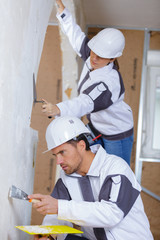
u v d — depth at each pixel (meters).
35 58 1.94
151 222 4.72
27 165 1.99
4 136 1.32
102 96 2.22
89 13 4.35
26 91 1.74
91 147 1.95
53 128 1.80
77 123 1.85
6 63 1.27
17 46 1.45
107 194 1.74
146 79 4.73
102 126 2.54
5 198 1.43
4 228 1.48
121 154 2.62
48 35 4.91
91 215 1.63
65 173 1.95
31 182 2.20
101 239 1.87
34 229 1.56
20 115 1.63
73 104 2.09
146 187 4.77
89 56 2.63
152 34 4.68
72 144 1.80
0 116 1.23
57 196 1.98
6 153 1.38
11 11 1.30
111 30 2.34
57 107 2.04
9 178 1.49
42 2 2.00
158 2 3.94
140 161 4.78
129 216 1.80
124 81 4.72
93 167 1.83
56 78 4.99
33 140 2.14
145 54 4.69
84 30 4.49
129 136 2.60
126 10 4.21
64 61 3.94
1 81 1.21
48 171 5.14
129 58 4.71
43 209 1.61
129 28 4.68
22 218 1.95
